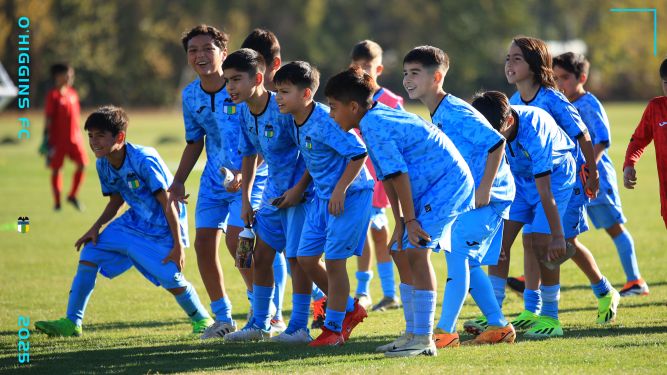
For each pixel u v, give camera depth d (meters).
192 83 14.99
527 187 14.38
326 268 13.15
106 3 122.44
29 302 18.20
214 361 12.24
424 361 11.59
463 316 15.91
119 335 14.97
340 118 12.20
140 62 127.50
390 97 18.14
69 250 24.95
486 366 11.19
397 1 143.75
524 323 14.41
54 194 33.53
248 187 14.15
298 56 140.50
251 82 13.29
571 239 14.89
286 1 139.38
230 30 136.62
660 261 21.30
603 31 146.50
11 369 12.02
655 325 14.02
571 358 11.53
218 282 14.88
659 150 14.41
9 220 30.86
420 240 11.80
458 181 11.97
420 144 11.86
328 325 13.21
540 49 14.77
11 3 92.19
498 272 14.75
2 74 56.19
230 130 14.64
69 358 12.77
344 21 145.88
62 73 33.12
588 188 14.89
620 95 147.00
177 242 14.84
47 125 33.00
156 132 73.69
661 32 146.25
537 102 14.84
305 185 13.45
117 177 14.83
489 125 12.56
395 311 17.25
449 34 144.75
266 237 13.98
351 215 12.91
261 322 14.20
